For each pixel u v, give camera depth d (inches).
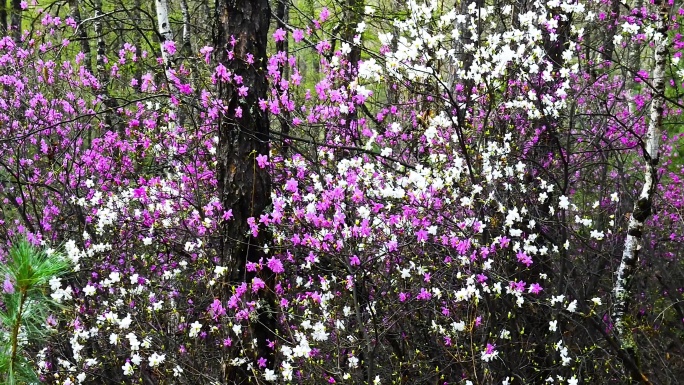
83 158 248.7
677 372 211.9
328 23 284.8
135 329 180.4
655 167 196.5
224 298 168.9
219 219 175.8
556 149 221.6
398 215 171.6
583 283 216.1
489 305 184.2
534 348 189.9
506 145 185.8
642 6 303.9
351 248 148.3
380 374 185.8
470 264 164.1
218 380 167.8
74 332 174.7
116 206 219.0
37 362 169.3
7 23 511.2
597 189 290.0
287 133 206.1
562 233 198.8
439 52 162.2
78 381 171.0
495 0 218.2
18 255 88.7
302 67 545.0
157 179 229.8
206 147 228.7
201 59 197.2
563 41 207.9
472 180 173.3
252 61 164.1
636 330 202.8
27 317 92.2
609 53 259.4
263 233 168.1
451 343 175.0
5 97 259.6
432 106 210.7
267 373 146.0
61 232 248.1
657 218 292.2
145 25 435.5
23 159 254.4
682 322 241.8
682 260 296.4
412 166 192.1
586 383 190.9
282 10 385.1
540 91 191.9
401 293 165.5
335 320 160.7
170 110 240.1
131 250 221.1
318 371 163.8
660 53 196.9
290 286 184.9
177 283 219.6
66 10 436.1
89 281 201.6
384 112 224.5
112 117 297.9
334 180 165.3
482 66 173.3
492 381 165.0
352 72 193.6
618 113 288.7
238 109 163.3
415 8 162.4
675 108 318.0
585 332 204.8
